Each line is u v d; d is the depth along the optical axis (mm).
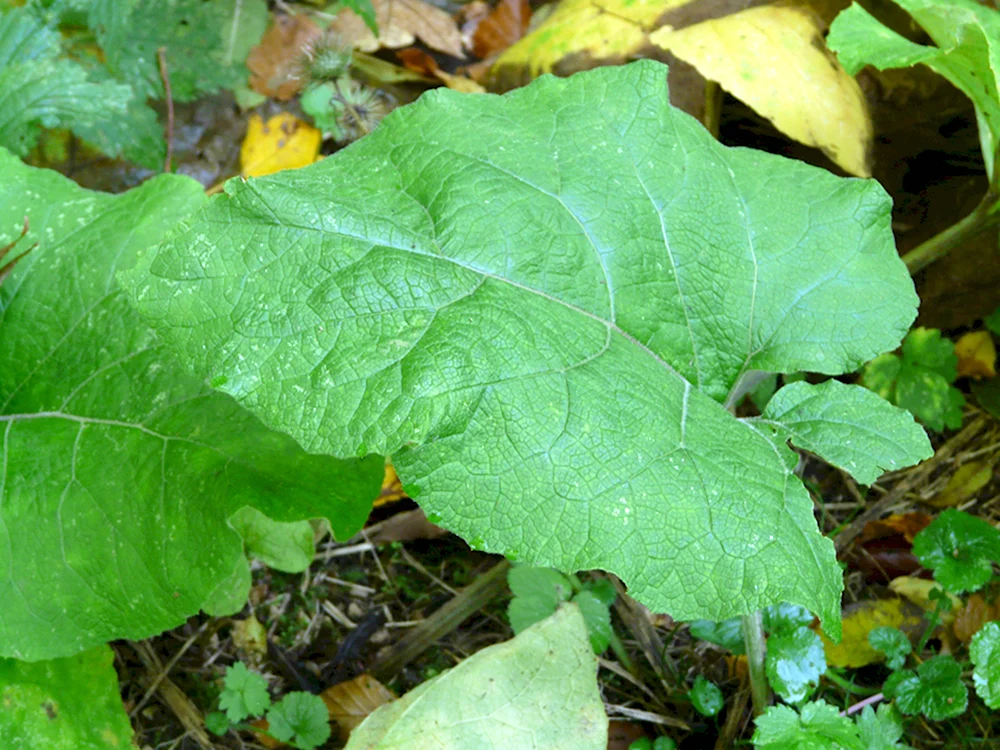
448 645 663
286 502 510
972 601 647
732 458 436
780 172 538
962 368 769
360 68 907
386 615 677
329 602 679
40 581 509
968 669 630
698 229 497
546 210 469
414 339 418
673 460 424
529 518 403
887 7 762
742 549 412
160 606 509
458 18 959
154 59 804
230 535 507
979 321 790
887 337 497
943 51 588
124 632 511
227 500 507
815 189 529
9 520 514
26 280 549
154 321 420
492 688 535
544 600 598
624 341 465
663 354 476
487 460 407
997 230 727
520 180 473
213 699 626
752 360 493
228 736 614
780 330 496
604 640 592
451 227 450
